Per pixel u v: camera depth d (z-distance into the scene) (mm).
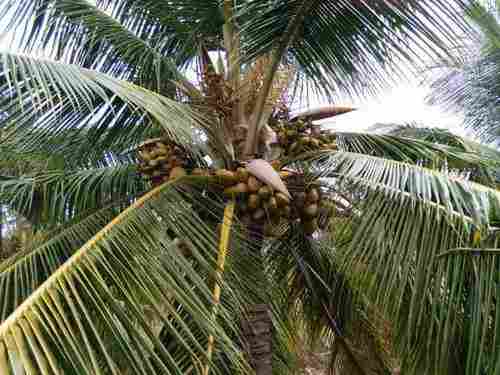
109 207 3473
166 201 2912
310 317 4777
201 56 3832
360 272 2939
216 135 3465
